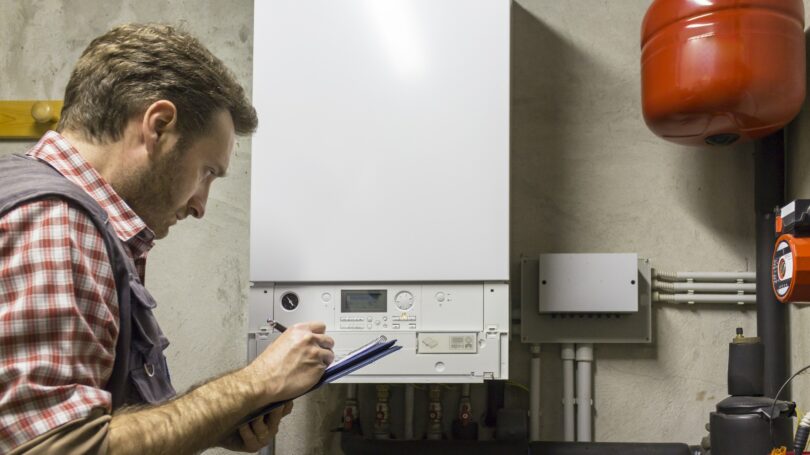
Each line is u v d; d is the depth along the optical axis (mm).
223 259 2068
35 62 2152
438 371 1684
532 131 2004
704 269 1924
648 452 1728
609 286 1847
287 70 1759
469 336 1681
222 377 1035
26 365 818
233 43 2104
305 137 1744
